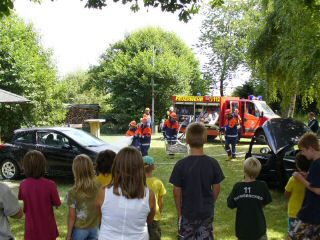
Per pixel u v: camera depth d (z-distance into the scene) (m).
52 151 10.93
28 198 4.28
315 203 4.17
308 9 8.91
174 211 8.05
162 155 16.73
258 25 17.38
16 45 24.08
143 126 14.36
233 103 22.61
